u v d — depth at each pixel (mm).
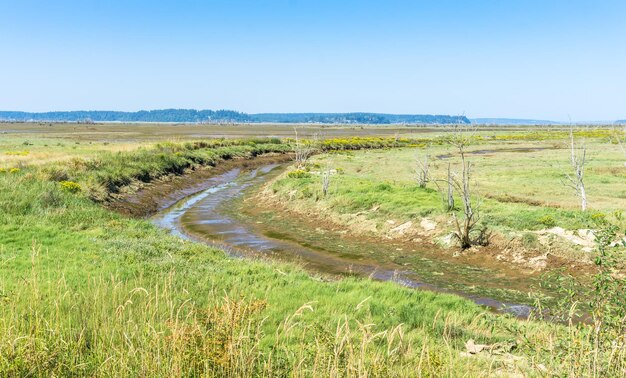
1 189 23484
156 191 35156
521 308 14078
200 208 31359
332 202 27266
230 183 43688
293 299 11734
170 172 41875
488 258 18875
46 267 12984
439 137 111562
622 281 6246
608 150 63625
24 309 7711
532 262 17781
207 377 5395
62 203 23703
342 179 33438
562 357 5992
